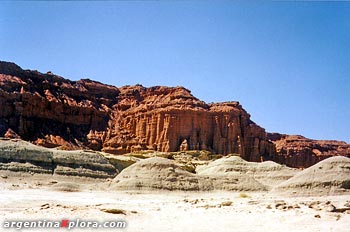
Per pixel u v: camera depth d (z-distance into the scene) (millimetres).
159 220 48844
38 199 75875
